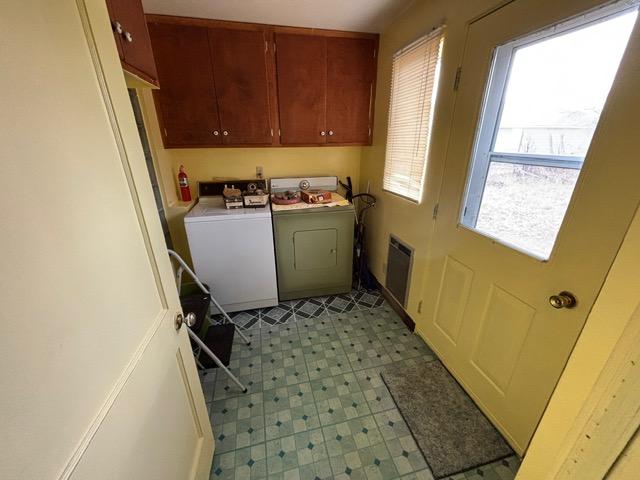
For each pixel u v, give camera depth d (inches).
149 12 68.4
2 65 15.4
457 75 54.9
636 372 16.3
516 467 48.1
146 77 48.2
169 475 32.5
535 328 42.8
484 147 51.0
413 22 67.4
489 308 52.4
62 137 19.5
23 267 16.0
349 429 54.7
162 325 32.6
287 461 49.4
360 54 85.2
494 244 49.8
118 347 24.3
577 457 20.6
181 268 71.2
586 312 34.9
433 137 64.2
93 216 22.2
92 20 23.2
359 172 111.0
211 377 67.1
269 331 82.9
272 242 85.5
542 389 42.8
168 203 87.7
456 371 64.2
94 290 21.8
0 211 14.8
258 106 82.8
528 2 39.3
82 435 19.6
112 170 25.1
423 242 72.2
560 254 37.6
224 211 83.0
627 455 17.3
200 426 43.3
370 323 86.1
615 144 30.0
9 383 14.8
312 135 90.0
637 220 19.7
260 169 101.7
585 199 33.7
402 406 59.1
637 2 28.1
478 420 55.9
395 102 79.7
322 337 80.3
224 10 67.7
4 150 15.2
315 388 63.9
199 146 83.7
